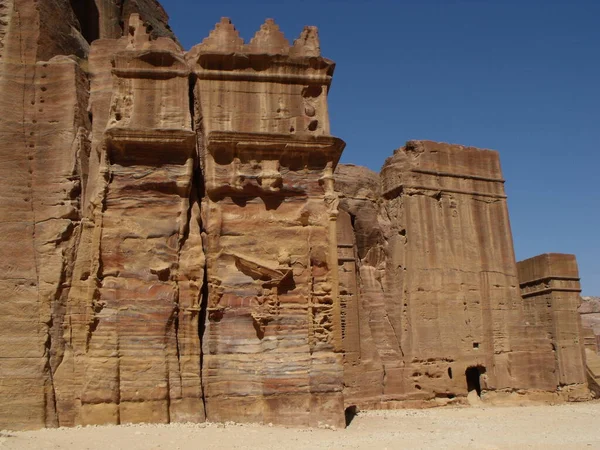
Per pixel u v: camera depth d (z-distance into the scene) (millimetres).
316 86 19594
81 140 19344
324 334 17594
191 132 17984
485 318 32562
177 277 17547
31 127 19297
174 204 18016
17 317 17312
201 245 17891
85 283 17656
